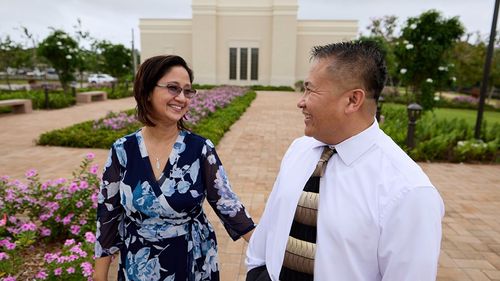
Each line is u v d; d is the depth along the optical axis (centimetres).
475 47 2150
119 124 769
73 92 1580
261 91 2641
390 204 92
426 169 557
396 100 1838
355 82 101
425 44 862
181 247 142
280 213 117
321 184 108
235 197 152
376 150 101
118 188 144
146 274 140
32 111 1225
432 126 754
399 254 91
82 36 2289
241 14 2862
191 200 140
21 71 3177
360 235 95
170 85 134
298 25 2872
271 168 534
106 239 146
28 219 304
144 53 3034
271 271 118
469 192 448
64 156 593
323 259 100
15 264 228
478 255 291
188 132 147
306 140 126
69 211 281
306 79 110
